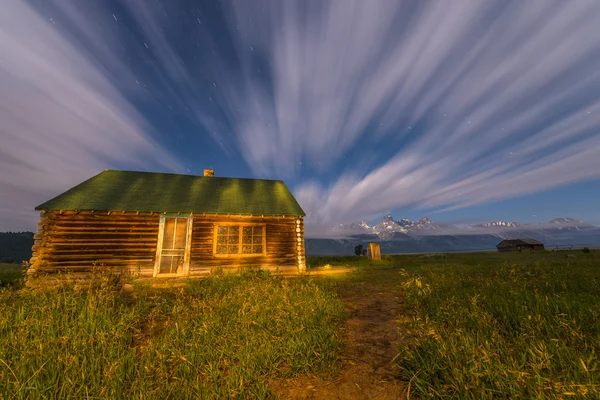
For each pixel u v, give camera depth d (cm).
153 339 407
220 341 405
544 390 234
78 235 1000
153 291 738
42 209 962
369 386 320
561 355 289
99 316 453
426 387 283
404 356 339
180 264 1085
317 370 348
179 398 278
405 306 611
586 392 217
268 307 518
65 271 952
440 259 1998
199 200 1219
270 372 337
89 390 277
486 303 500
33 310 464
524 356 273
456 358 292
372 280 997
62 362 320
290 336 414
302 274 1158
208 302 576
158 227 1090
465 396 242
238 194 1350
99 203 1048
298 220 1270
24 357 320
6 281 917
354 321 543
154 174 1411
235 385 301
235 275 973
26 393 277
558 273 773
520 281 655
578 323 374
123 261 1023
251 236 1202
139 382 299
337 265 1664
